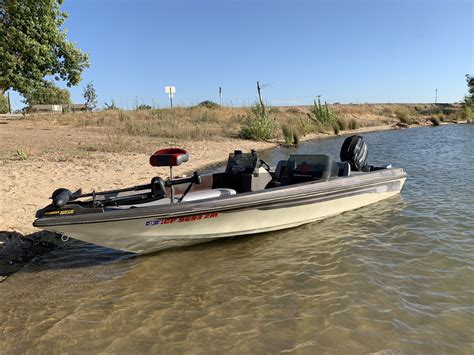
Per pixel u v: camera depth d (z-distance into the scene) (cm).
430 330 386
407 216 737
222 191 655
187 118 2844
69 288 488
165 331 396
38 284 498
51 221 498
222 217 585
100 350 368
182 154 561
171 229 557
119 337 388
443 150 1717
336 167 743
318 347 365
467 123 3978
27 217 693
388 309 424
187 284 495
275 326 400
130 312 432
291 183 734
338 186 708
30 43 2230
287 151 1850
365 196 779
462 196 865
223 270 533
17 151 1290
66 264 559
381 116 4538
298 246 610
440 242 605
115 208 552
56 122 2622
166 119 2633
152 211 527
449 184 995
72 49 2455
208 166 1364
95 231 519
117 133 2088
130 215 516
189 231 575
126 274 527
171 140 1958
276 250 597
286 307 434
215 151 1719
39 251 601
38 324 411
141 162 1299
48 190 861
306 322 405
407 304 432
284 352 360
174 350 366
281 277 507
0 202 764
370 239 629
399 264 533
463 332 382
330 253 579
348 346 366
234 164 727
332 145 2094
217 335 387
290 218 663
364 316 412
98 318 421
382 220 718
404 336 378
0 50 2159
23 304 450
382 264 534
